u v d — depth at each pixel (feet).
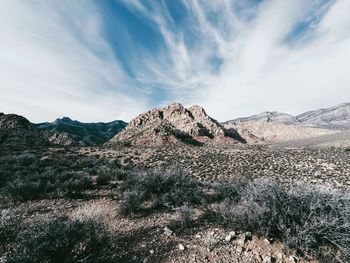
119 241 16.56
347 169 90.02
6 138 167.53
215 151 156.04
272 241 16.33
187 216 19.61
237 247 15.65
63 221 14.34
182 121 330.75
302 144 338.34
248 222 17.38
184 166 96.27
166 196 26.40
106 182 36.76
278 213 17.04
